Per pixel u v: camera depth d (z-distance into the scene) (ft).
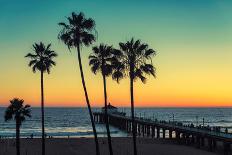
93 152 260.83
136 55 159.94
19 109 191.93
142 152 258.37
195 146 297.74
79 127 640.17
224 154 242.17
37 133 468.34
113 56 163.12
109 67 169.48
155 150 266.16
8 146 281.95
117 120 571.69
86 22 164.14
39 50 204.33
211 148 265.13
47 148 277.23
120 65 160.45
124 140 322.14
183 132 310.65
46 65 205.36
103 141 306.35
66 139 319.68
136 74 159.12
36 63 204.23
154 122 403.13
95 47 172.55
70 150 268.82
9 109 190.80
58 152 261.85
